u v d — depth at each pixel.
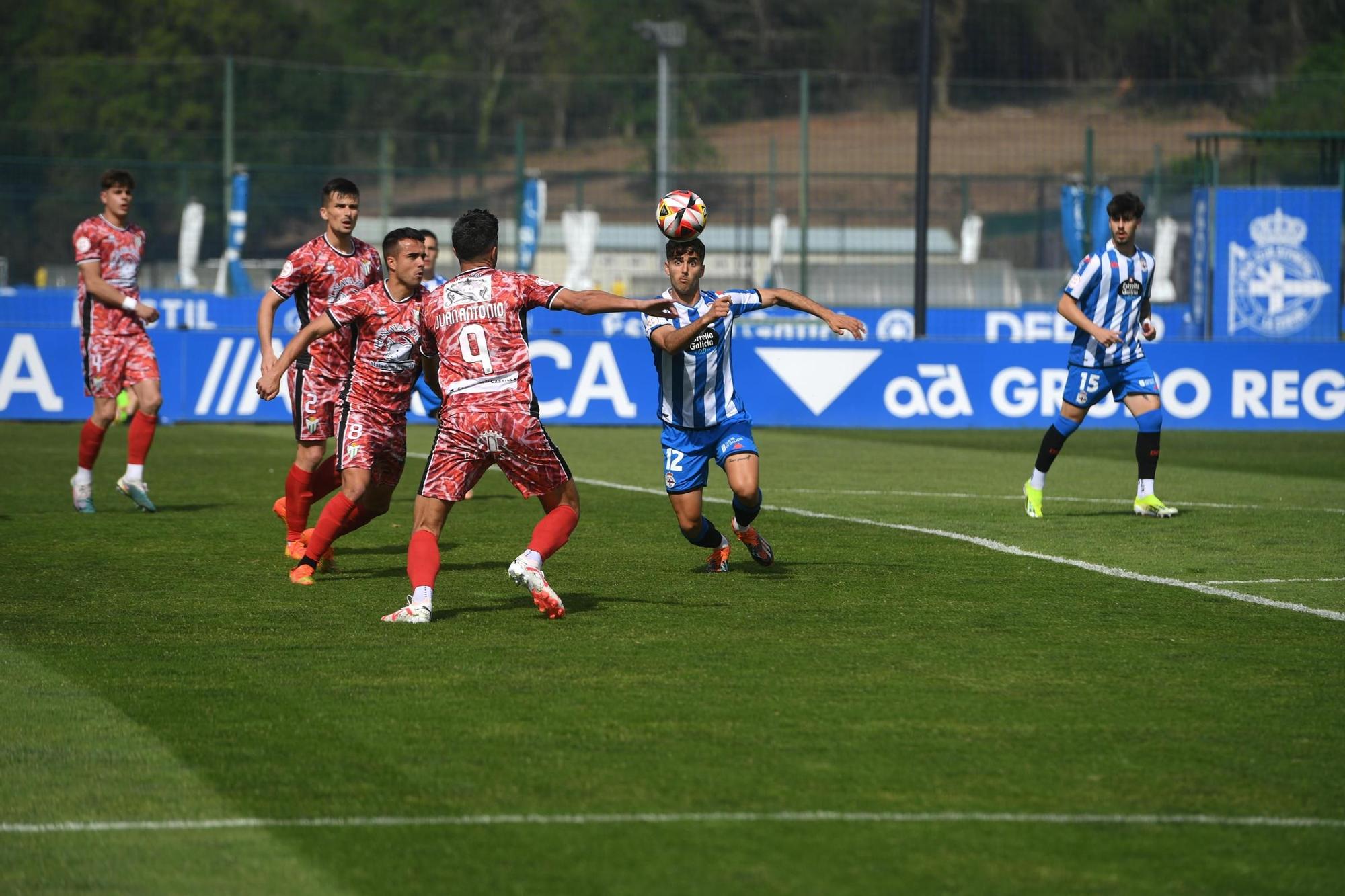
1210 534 36.75
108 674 21.44
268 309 31.62
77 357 71.06
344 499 28.84
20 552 32.81
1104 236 114.94
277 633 24.30
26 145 182.00
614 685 20.89
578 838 14.94
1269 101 193.88
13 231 140.62
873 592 28.50
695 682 21.12
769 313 108.75
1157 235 119.94
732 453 29.20
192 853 14.54
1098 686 21.03
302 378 31.61
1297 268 98.81
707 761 17.39
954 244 135.75
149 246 144.25
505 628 24.83
